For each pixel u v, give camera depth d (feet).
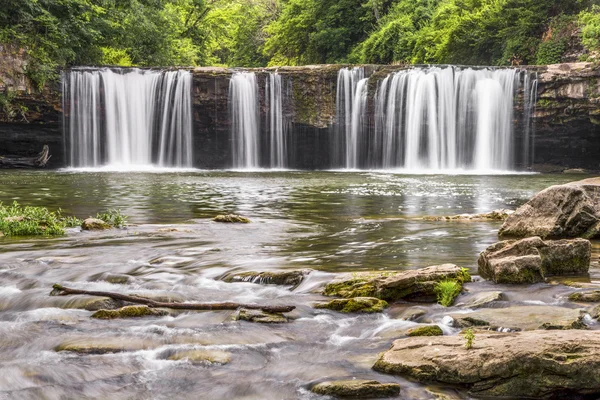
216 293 28.63
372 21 216.95
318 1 219.00
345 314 25.54
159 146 133.80
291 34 227.20
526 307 24.68
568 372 17.89
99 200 67.36
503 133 130.31
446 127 132.57
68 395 18.45
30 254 37.09
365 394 18.15
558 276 30.71
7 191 75.92
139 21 150.61
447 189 84.17
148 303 26.48
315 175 114.01
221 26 218.59
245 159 136.26
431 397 18.06
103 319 25.04
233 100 134.62
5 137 127.75
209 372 19.94
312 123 135.85
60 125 128.98
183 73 132.57
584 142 131.03
